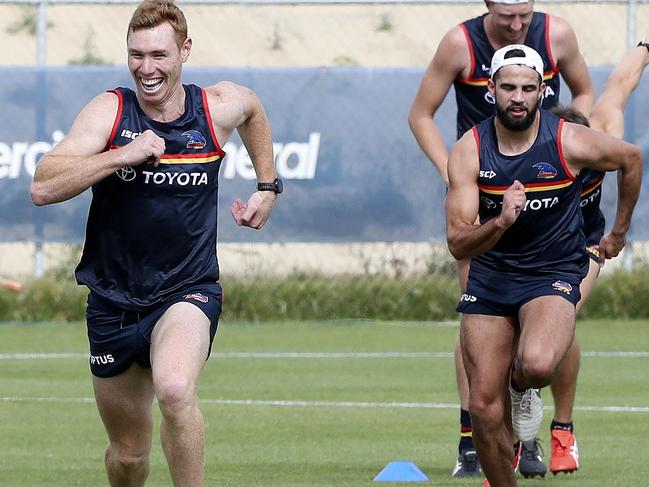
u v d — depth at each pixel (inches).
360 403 1347.2
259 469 1024.9
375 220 1919.3
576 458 1004.6
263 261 2092.8
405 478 987.3
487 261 867.4
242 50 2965.1
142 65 768.3
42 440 1147.3
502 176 843.4
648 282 2044.8
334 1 1987.0
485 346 847.7
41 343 1797.5
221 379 1505.9
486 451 834.8
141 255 789.2
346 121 1909.4
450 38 1103.0
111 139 778.2
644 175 1936.5
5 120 1897.1
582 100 1138.7
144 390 813.9
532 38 1088.8
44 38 1962.4
